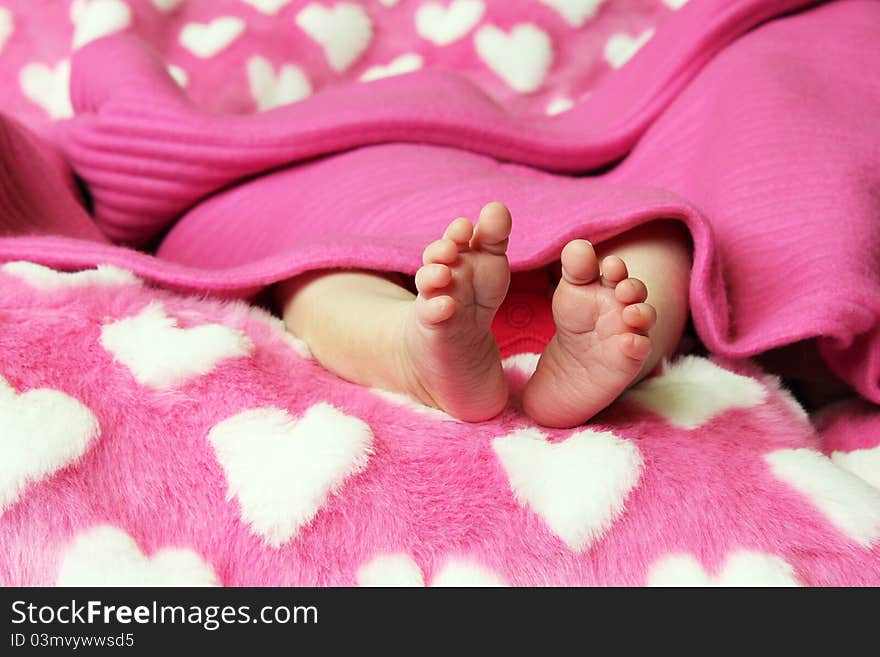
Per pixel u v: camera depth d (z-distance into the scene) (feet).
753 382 2.17
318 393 2.08
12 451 1.90
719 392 2.14
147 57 2.91
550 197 2.29
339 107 2.73
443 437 2.00
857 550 1.92
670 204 2.14
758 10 2.81
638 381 2.17
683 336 2.32
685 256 2.22
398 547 1.92
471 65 3.49
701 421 2.08
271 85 3.40
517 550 1.92
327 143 2.70
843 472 2.02
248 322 2.19
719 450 2.03
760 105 2.49
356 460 1.95
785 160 2.38
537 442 2.01
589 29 3.45
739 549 1.91
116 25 3.22
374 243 2.20
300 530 1.92
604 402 1.98
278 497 1.92
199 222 2.76
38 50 3.42
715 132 2.54
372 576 1.90
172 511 1.94
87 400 1.99
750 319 2.27
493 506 1.94
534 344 2.27
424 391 2.02
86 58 2.95
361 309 2.10
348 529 1.92
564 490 1.94
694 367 2.19
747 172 2.39
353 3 3.49
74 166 2.86
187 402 2.02
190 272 2.26
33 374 2.00
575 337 1.91
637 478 1.95
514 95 3.46
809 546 1.92
